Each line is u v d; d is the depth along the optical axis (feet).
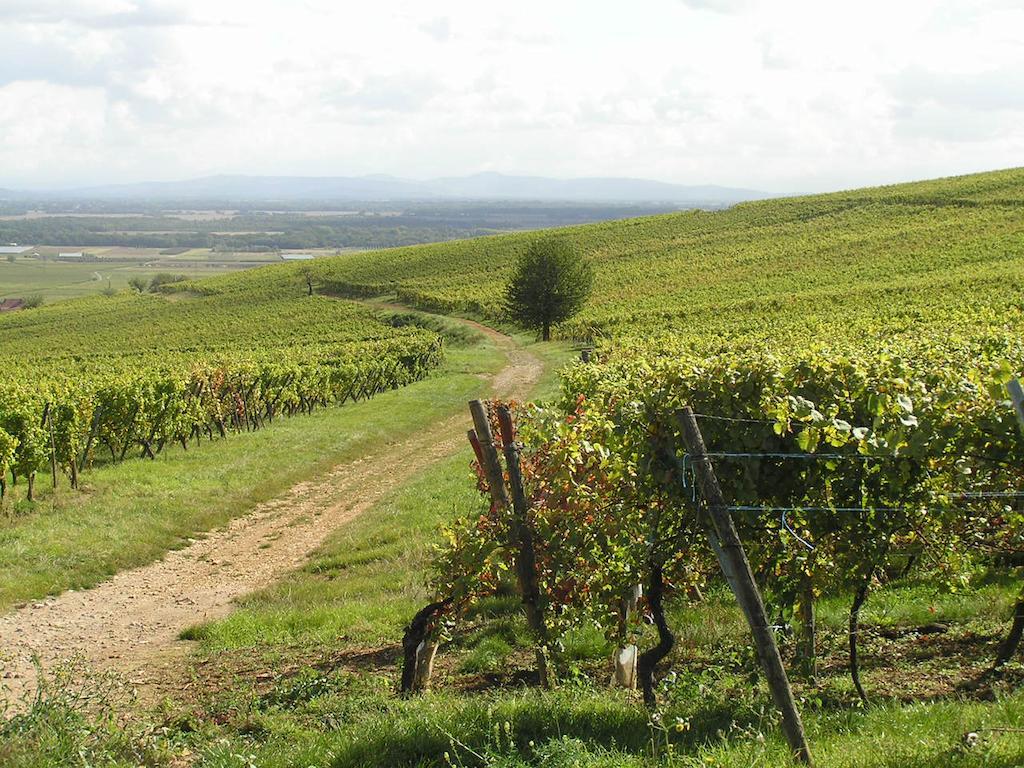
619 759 17.84
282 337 258.78
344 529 54.29
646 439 22.29
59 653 34.04
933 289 190.08
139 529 50.90
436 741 20.18
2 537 46.50
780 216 393.91
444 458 77.56
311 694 27.22
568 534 24.30
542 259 215.51
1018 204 331.57
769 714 20.39
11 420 53.42
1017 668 22.94
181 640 36.04
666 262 323.57
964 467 21.11
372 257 433.89
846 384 22.17
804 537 22.58
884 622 27.89
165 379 75.72
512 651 30.35
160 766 21.52
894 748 16.96
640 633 27.84
